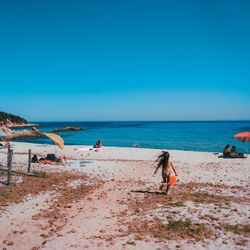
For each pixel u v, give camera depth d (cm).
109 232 591
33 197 912
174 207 790
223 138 4994
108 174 1509
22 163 1823
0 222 651
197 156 2373
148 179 1371
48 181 1193
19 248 505
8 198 871
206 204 816
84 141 4734
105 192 1046
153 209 782
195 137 5338
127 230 602
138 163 2000
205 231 574
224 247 487
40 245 519
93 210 787
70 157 2391
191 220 657
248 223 618
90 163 1947
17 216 706
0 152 2547
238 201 852
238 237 535
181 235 554
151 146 3719
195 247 491
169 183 974
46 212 754
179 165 1888
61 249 495
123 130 9262
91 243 523
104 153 2645
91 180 1300
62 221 680
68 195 968
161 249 486
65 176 1376
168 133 6950
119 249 488
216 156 2355
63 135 6531
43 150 2820
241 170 1620
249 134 2178
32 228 622
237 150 3148
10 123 14650
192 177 1411
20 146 3188
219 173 1527
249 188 1096
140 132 7681
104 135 6369
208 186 1152
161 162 999
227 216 680
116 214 744
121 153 2648
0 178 1184
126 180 1337
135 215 730
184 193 1012
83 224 654
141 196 973
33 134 6131
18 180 1167
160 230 591
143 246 501
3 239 551
